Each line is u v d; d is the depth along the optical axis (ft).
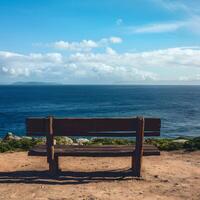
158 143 48.52
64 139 53.52
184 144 43.91
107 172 30.53
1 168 32.37
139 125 27.86
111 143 49.67
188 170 31.45
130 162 34.76
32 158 37.14
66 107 285.43
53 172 28.89
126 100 400.47
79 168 32.17
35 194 24.35
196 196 24.21
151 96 530.68
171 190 25.41
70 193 24.54
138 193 24.63
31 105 314.35
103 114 218.18
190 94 647.15
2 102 360.48
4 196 23.94
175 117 199.52
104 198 23.48
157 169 31.58
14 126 165.99
